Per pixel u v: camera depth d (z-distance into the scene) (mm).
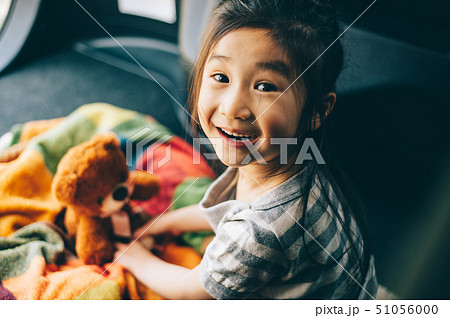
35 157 984
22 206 894
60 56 1308
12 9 1393
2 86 1360
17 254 814
